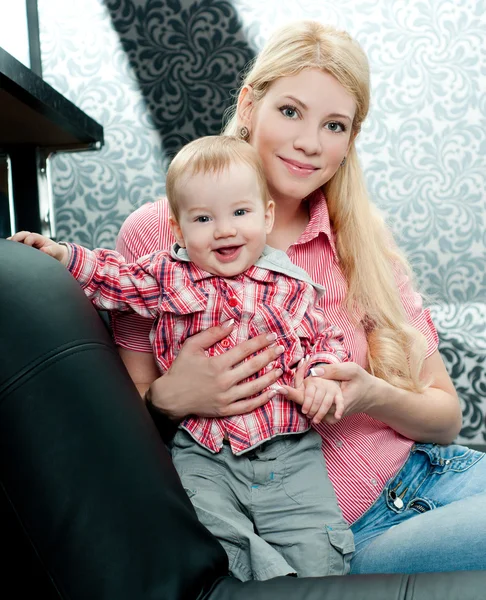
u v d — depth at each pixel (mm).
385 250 1396
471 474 1249
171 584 769
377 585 791
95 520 763
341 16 2305
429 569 1012
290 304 1113
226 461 1052
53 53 2338
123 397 865
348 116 1164
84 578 743
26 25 2316
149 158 2324
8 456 760
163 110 2318
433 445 1312
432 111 2301
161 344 1120
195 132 2316
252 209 1059
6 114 1814
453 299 2311
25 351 803
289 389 1044
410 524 1078
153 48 2318
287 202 1254
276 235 1286
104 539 759
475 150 2291
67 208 2324
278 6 2301
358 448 1211
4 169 2205
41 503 755
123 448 819
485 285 2295
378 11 2295
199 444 1076
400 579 801
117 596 741
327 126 1165
